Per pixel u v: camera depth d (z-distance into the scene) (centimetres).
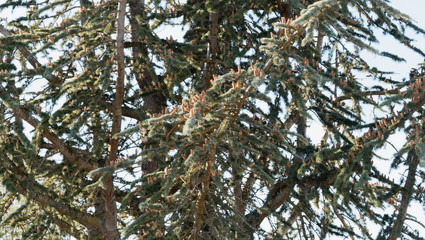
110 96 1177
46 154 1162
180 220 857
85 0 1132
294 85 909
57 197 1094
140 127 731
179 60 1105
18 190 1053
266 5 1291
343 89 1041
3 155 1074
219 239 853
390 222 1038
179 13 1277
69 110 1007
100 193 1277
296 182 1018
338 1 691
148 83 1269
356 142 909
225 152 863
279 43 729
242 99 731
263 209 1020
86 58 1121
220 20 1298
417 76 1130
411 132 846
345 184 889
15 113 1021
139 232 998
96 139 1316
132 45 1134
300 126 1262
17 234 1295
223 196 879
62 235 1206
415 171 1021
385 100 852
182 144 801
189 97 1084
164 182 835
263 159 1064
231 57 1177
